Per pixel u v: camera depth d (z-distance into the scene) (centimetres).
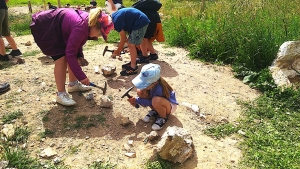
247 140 375
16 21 990
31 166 329
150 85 371
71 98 454
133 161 339
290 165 331
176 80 529
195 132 389
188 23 782
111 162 337
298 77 520
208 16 909
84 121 404
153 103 381
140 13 527
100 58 617
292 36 634
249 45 586
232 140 377
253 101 468
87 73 541
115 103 447
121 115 418
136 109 434
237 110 443
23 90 478
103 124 400
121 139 373
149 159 340
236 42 626
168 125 397
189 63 614
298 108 452
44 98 456
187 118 416
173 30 800
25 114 418
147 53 625
